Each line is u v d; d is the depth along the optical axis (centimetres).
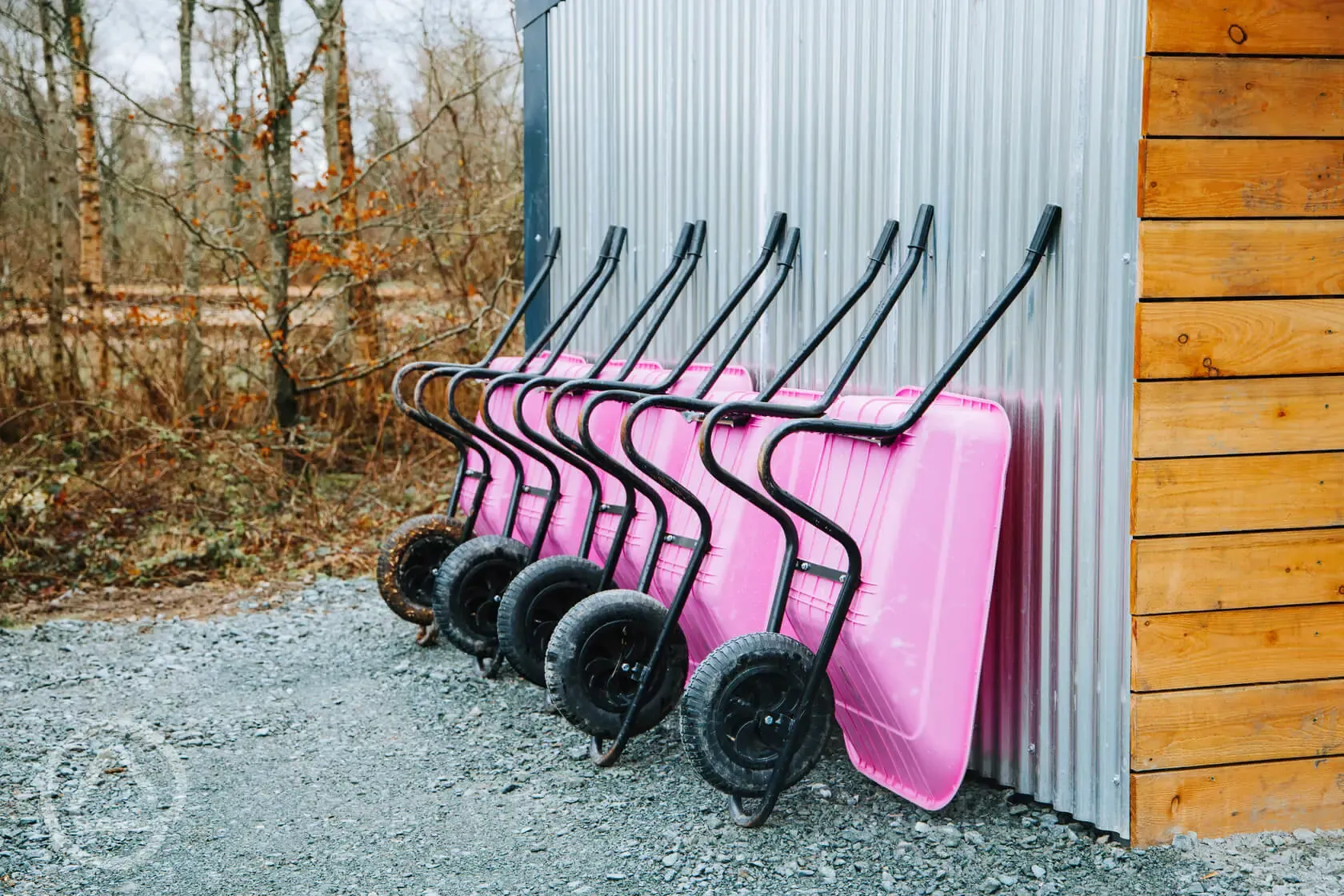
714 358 475
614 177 555
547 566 411
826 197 404
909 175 363
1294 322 292
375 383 976
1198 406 290
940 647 304
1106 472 297
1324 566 300
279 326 929
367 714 434
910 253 344
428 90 1057
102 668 496
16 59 1062
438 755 391
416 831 332
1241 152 285
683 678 374
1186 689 297
